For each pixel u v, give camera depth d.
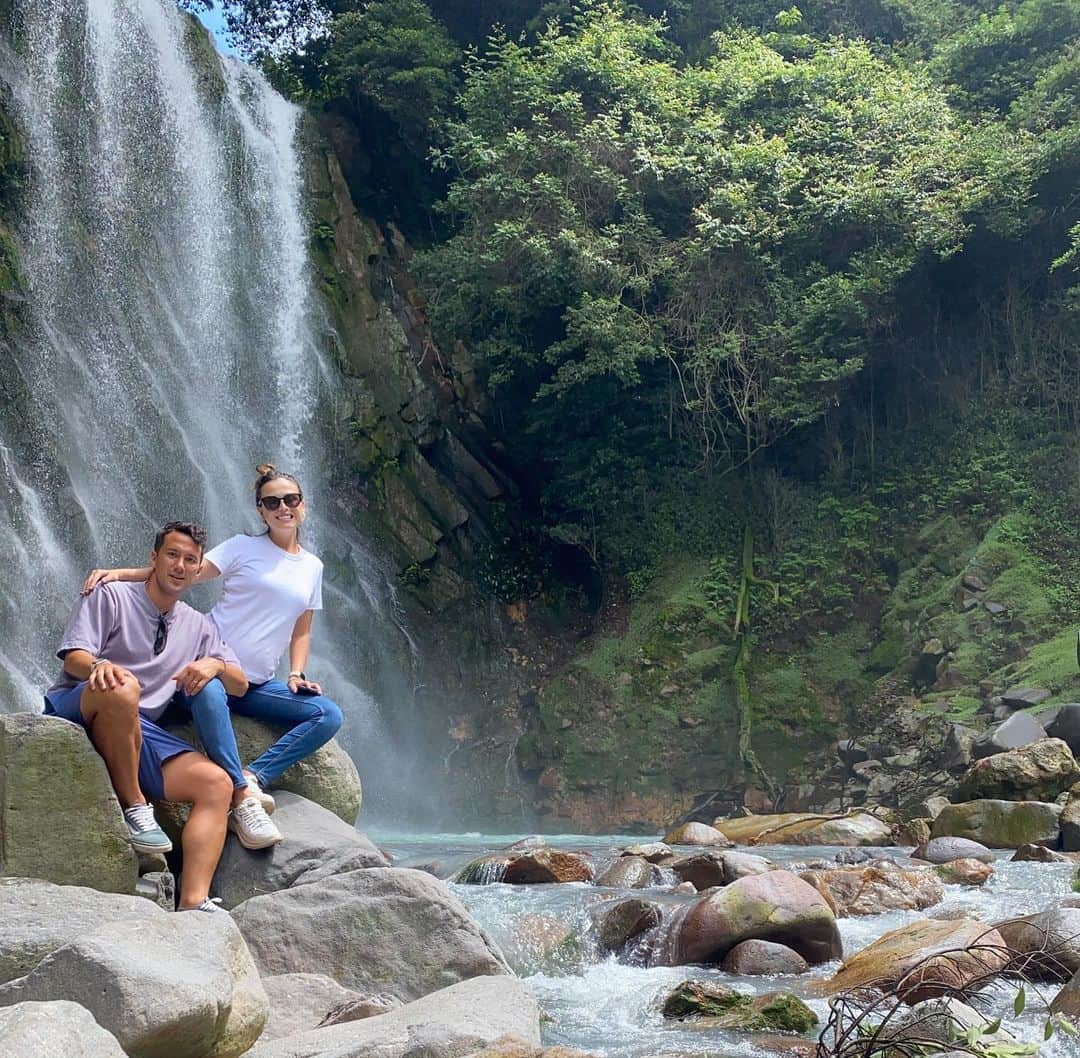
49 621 19.03
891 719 19.23
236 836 5.29
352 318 25.42
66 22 22.05
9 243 20.34
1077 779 12.53
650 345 22.50
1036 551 20.67
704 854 8.86
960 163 22.47
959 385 23.17
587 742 21.67
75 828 4.75
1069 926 5.42
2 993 3.26
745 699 21.17
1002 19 25.53
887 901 7.62
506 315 24.17
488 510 25.94
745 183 22.62
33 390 19.98
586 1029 5.21
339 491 23.83
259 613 5.62
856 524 22.83
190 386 22.42
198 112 24.05
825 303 21.77
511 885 8.76
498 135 24.00
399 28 26.25
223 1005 3.42
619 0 26.53
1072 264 22.28
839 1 29.03
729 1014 5.21
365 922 5.01
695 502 24.08
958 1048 3.38
